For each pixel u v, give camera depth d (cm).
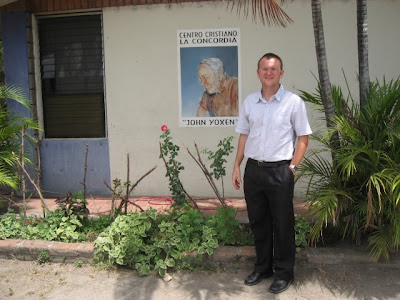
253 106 365
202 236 437
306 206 436
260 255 394
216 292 384
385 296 370
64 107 645
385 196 389
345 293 376
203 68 593
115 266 431
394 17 556
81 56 631
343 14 562
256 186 367
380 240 399
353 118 406
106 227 486
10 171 542
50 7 614
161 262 417
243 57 585
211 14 583
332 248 433
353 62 568
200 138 604
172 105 605
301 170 429
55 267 441
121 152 624
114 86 615
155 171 619
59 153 640
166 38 595
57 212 497
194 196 612
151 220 457
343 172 389
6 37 625
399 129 388
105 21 605
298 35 571
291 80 579
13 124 587
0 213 554
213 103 597
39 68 642
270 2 508
